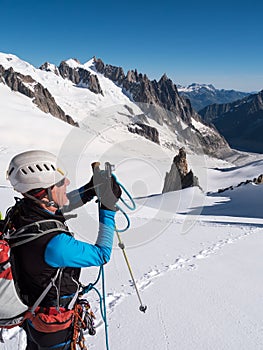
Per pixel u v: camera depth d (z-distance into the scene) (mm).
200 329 4191
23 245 2146
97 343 3887
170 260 7668
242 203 34375
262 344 3840
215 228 12820
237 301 5090
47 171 2096
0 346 3807
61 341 2324
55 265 2133
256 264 7316
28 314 2193
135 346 3820
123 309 4805
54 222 2184
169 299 5180
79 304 2473
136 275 6504
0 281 2045
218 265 7250
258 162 87000
